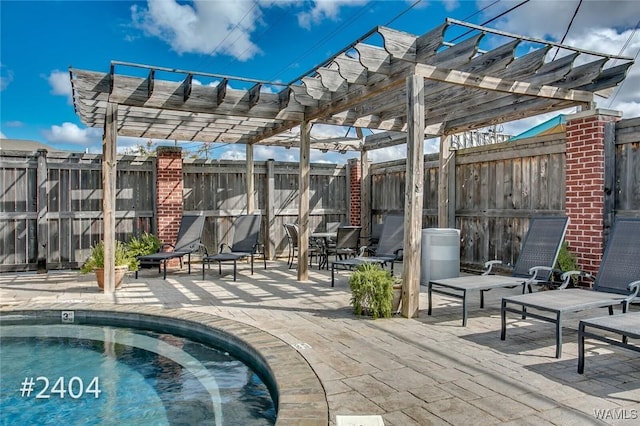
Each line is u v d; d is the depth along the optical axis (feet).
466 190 28.14
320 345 12.89
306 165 24.81
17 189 27.76
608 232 19.26
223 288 22.33
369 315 16.51
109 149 21.09
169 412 10.22
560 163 22.29
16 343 15.43
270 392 11.16
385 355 12.01
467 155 27.94
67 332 16.63
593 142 19.51
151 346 15.07
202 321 15.43
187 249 27.84
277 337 13.64
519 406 8.93
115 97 20.49
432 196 31.01
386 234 24.47
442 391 9.66
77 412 10.34
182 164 32.40
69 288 22.38
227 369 12.89
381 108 24.72
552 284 16.97
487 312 17.01
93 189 29.66
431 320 15.80
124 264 22.66
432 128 28.81
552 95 20.04
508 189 25.29
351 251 30.42
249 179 33.65
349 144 36.19
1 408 10.68
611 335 13.97
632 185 18.72
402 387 9.87
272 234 35.24
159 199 30.99
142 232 31.24
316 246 32.32
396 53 15.72
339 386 9.92
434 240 20.95
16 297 20.03
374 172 36.29
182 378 12.31
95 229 29.73
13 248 27.68
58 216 28.68
